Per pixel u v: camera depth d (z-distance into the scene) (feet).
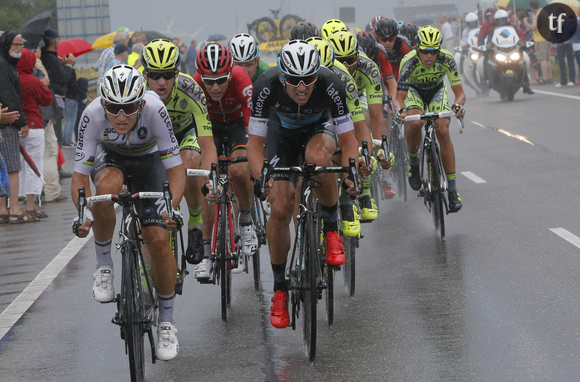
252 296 64.23
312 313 47.21
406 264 69.00
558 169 106.22
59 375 47.50
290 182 52.01
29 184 102.27
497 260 67.31
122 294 44.78
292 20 192.65
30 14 444.14
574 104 174.70
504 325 51.60
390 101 95.20
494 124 155.33
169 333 48.39
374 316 55.72
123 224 46.78
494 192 95.50
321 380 44.62
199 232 62.75
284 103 50.60
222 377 46.11
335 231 53.57
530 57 230.48
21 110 98.27
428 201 81.71
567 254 67.00
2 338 54.95
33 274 73.26
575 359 45.11
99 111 47.26
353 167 48.52
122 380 46.34
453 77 84.89
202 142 59.41
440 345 48.88
